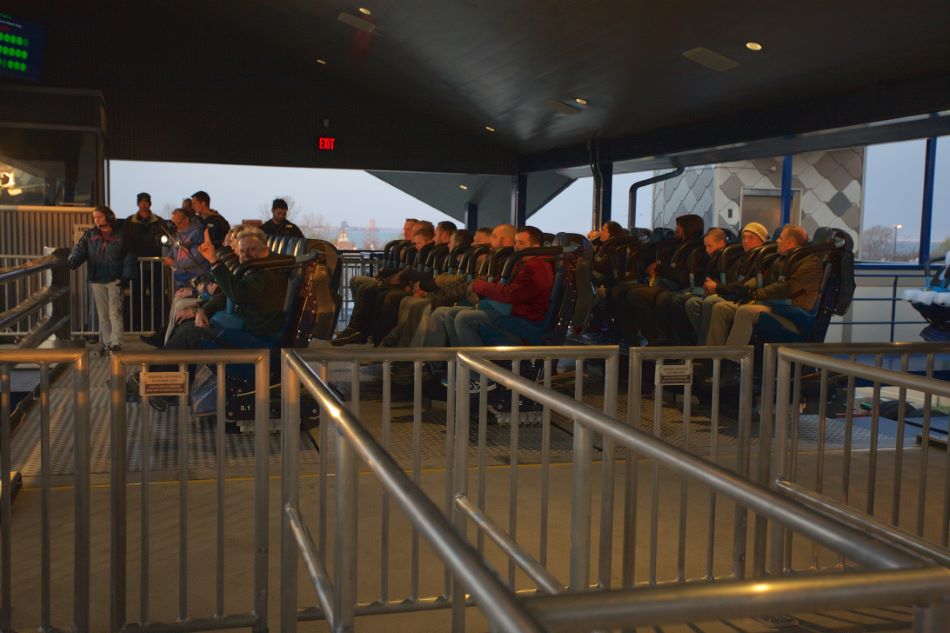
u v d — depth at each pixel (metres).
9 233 9.83
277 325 5.21
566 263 5.85
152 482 4.21
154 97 14.46
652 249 7.65
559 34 9.05
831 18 6.73
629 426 1.68
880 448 5.25
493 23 9.42
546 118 12.66
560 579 3.13
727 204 12.72
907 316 10.02
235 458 4.62
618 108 11.02
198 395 5.09
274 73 14.86
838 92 8.19
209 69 14.62
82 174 10.76
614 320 7.60
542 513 2.63
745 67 8.27
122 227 8.27
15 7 13.91
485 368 2.48
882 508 4.07
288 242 7.10
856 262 10.62
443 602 2.79
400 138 15.44
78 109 10.67
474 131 15.34
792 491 2.80
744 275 6.34
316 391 1.89
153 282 9.29
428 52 11.53
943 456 5.13
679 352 2.92
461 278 6.67
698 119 10.45
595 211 12.93
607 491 2.51
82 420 2.45
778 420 2.88
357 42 12.29
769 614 0.87
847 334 9.87
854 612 2.79
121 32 14.24
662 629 2.61
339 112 15.16
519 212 15.97
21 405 5.55
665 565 3.30
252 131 14.87
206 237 5.23
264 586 2.64
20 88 10.52
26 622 2.68
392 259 8.38
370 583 3.05
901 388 2.67
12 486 3.85
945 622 0.89
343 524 1.67
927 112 7.16
